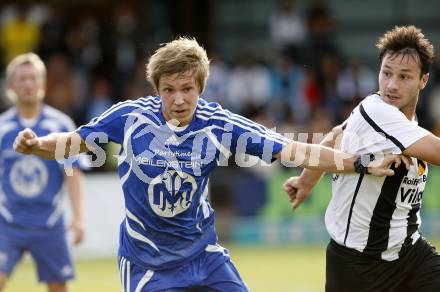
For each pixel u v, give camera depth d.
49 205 23.09
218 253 15.53
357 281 16.30
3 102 48.78
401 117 15.38
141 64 50.22
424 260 16.25
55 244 23.19
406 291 16.39
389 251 16.03
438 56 52.69
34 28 52.94
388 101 15.62
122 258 15.55
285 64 51.12
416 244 16.23
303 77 50.69
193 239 15.28
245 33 59.44
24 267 38.16
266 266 36.78
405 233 16.06
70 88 48.84
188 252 15.26
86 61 50.34
